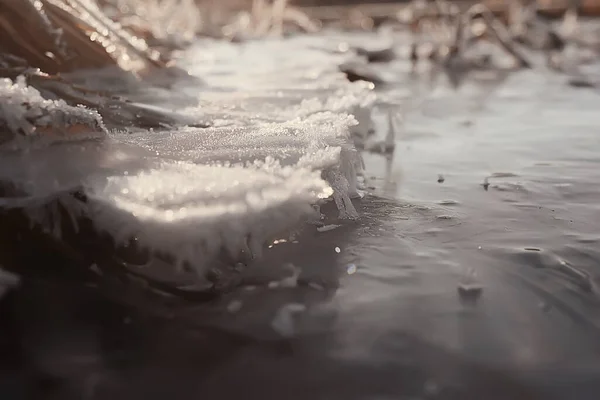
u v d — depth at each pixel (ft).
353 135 2.16
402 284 1.45
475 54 5.40
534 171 2.13
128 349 1.27
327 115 2.05
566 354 1.28
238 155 1.69
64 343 1.27
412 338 1.30
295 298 1.40
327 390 1.20
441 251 1.57
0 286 1.37
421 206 1.82
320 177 1.63
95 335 1.29
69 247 1.46
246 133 1.86
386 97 3.27
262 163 1.63
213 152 1.70
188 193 1.47
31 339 1.27
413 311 1.37
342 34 7.39
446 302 1.39
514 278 1.48
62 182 1.52
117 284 1.40
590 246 1.61
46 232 1.47
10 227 1.47
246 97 2.42
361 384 1.21
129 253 1.45
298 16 7.43
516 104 3.34
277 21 6.84
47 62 2.24
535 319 1.36
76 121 1.62
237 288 1.42
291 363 1.25
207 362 1.25
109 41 2.55
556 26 7.17
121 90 2.30
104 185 1.50
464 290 1.43
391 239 1.62
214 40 5.39
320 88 2.62
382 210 1.79
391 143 2.43
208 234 1.43
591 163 2.22
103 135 1.66
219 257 1.45
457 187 1.98
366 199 1.86
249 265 1.47
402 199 1.87
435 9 6.20
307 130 1.89
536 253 1.57
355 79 3.63
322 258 1.52
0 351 1.25
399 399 1.19
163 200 1.45
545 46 6.10
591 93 3.69
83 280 1.40
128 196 1.47
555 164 2.21
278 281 1.44
